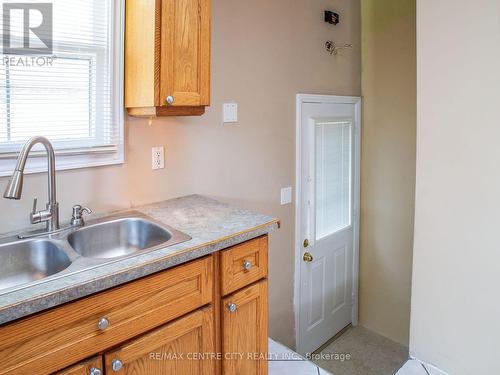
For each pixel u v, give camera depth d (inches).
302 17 103.7
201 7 68.1
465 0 75.5
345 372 112.0
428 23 81.3
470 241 78.7
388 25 120.0
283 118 101.3
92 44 66.1
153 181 77.7
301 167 107.7
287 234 106.1
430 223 84.8
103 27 66.8
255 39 92.1
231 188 91.4
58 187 65.6
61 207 66.2
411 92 116.7
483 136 75.1
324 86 113.3
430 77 82.0
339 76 118.9
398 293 126.2
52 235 58.6
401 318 126.0
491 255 75.9
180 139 81.0
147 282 49.9
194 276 55.3
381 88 124.0
